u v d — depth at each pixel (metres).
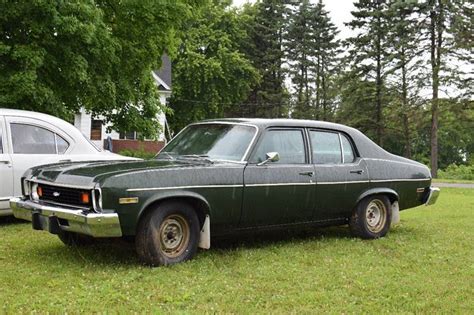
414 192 7.56
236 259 5.77
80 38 12.24
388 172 7.25
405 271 5.47
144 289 4.56
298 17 53.94
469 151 65.94
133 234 5.15
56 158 7.82
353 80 44.25
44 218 5.34
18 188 7.49
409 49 39.03
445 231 8.01
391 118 41.97
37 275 4.91
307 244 6.68
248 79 48.78
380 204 7.28
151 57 15.70
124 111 16.44
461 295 4.64
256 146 6.05
